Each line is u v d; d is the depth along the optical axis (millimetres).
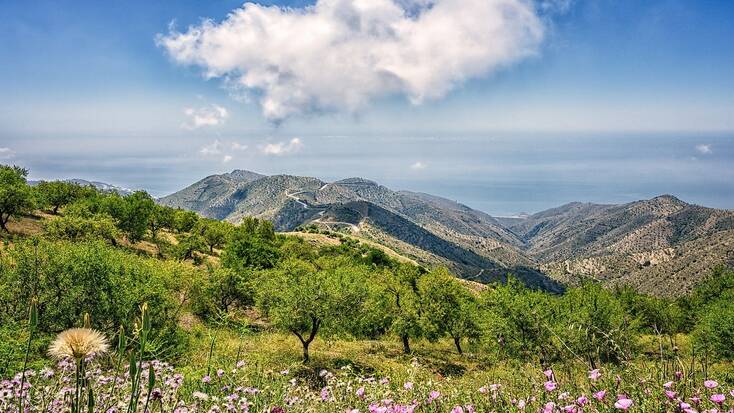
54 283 17891
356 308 28703
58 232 45281
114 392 4270
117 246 53750
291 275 30469
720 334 25281
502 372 5609
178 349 14617
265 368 7367
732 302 37844
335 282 28531
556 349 4641
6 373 7484
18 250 19125
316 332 27344
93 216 53281
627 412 3467
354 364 25797
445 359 31375
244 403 4977
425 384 5402
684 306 67812
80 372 2211
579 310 27594
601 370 3959
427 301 36250
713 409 3289
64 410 4066
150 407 4031
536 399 4250
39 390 4531
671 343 3996
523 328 23062
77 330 2121
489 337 26594
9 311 16984
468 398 4879
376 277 38781
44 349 9016
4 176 49062
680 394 3475
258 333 29781
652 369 3867
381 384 6047
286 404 5387
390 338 40031
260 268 50000
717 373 4000
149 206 70625
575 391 3926
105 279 18594
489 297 31484
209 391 5523
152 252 61188
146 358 7305
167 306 19953
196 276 34969
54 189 66250
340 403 5492
